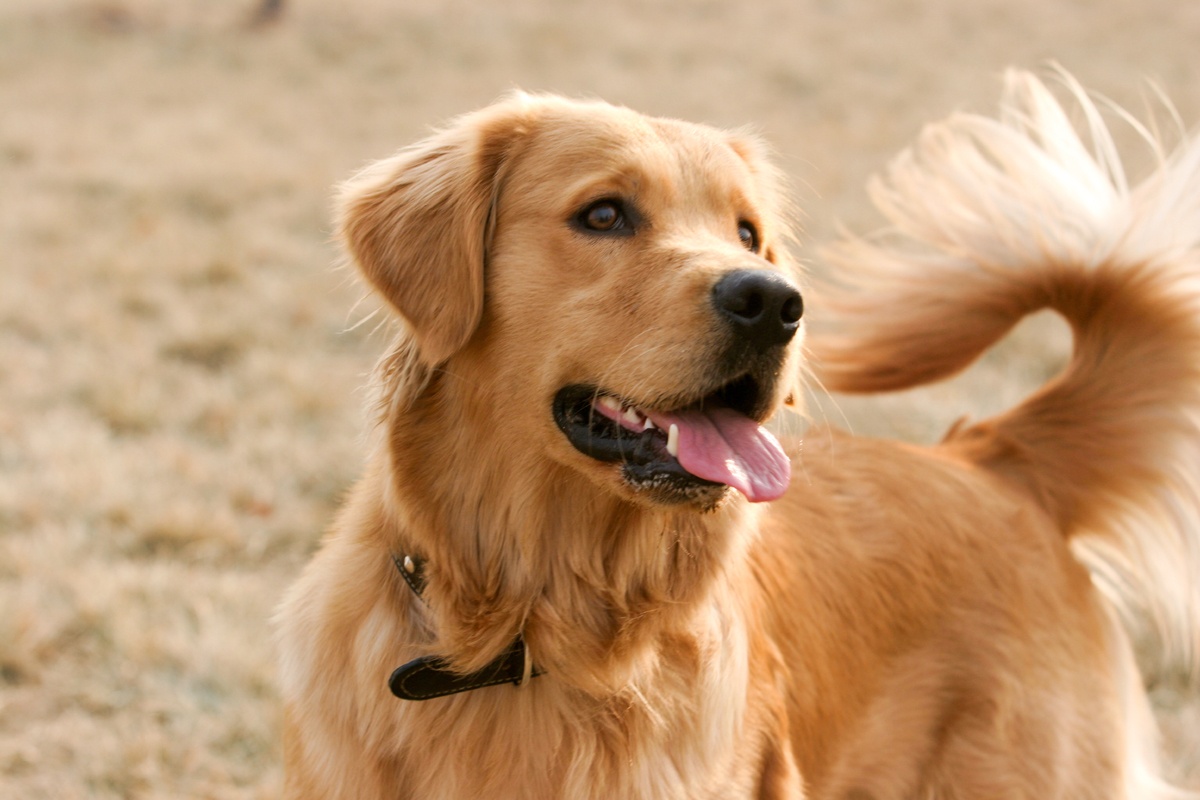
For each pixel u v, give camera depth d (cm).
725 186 288
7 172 1128
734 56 1872
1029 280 384
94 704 418
